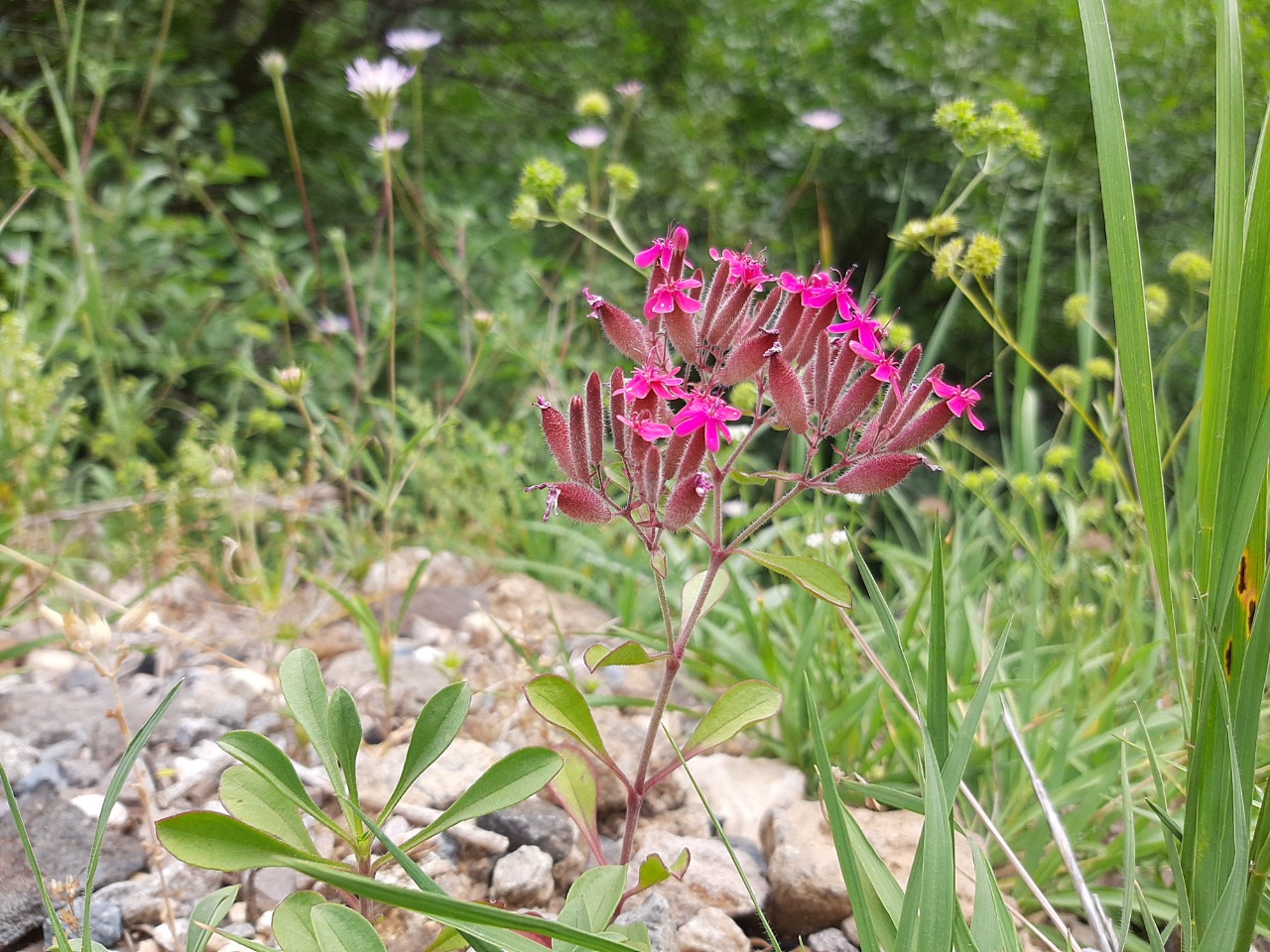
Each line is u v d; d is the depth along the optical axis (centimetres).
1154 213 112
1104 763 39
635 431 26
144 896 30
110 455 57
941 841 21
